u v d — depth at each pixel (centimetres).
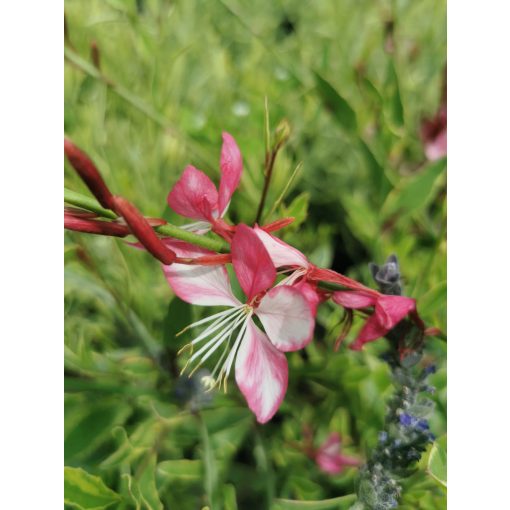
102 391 16
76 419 16
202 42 18
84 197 12
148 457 16
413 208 17
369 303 14
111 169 17
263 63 18
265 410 13
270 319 13
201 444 16
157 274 17
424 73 18
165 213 16
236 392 17
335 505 16
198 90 18
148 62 18
